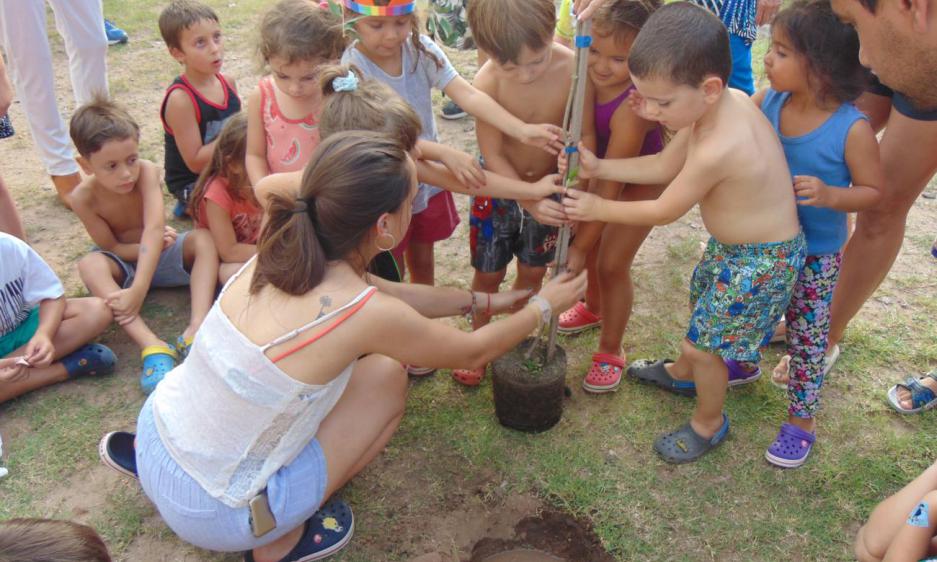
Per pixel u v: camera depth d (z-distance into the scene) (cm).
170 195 431
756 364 293
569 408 288
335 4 275
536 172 277
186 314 341
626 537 239
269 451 203
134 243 345
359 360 230
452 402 291
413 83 278
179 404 207
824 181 232
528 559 239
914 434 273
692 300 262
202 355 200
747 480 256
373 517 246
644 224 230
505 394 266
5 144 477
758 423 279
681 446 263
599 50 238
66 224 397
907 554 165
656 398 292
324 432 215
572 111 230
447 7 429
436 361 212
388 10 242
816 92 221
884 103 268
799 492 252
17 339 288
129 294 311
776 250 226
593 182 272
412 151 224
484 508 250
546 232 286
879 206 261
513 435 275
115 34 618
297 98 275
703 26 198
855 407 284
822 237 242
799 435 261
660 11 206
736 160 212
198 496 204
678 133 233
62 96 532
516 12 218
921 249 372
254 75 560
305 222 184
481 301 255
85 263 322
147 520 245
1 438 272
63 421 281
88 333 301
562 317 329
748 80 338
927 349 309
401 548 237
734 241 230
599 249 284
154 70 575
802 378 257
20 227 358
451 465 264
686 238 388
